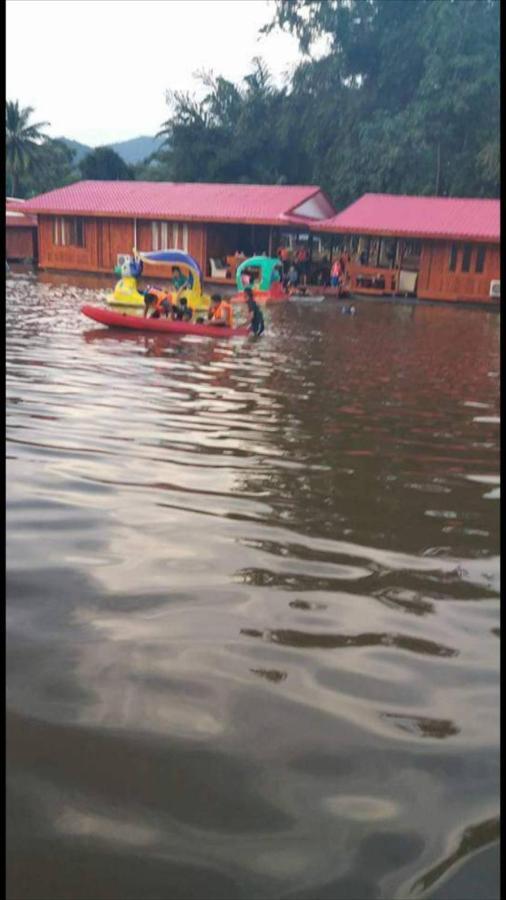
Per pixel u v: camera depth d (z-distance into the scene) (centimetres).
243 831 251
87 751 286
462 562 492
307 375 1257
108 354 1355
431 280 2923
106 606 405
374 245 3294
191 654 361
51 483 609
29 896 222
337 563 482
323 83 5025
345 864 239
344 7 4816
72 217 3450
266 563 476
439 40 4331
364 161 4412
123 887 227
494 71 4241
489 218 2936
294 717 315
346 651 372
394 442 826
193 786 271
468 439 851
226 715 313
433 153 4344
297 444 793
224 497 601
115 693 325
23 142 5503
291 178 5397
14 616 388
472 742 303
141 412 902
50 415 855
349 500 612
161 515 551
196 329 1711
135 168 6309
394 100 4828
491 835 253
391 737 305
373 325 2081
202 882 230
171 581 441
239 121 5234
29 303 2150
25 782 268
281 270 3036
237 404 988
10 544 482
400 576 466
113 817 254
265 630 389
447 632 397
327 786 274
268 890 228
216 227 3303
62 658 350
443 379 1273
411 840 250
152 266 3316
